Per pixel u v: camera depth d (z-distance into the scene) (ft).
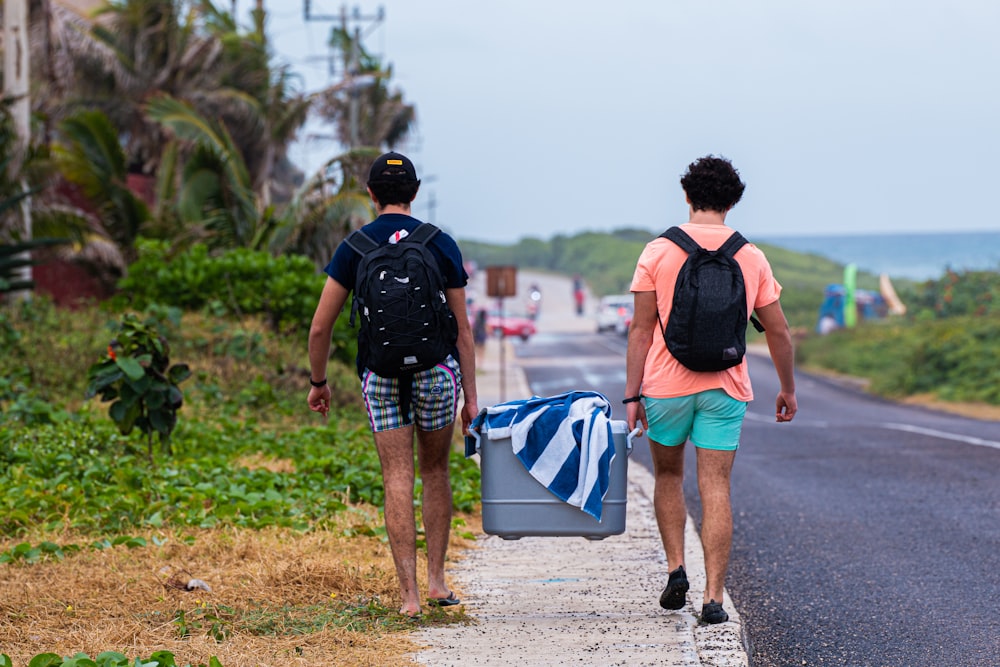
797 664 42.63
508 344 454.40
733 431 44.91
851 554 63.26
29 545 53.83
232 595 47.42
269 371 133.08
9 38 157.48
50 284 200.95
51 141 238.48
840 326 375.66
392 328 42.57
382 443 44.68
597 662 38.37
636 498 82.48
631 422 45.06
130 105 258.78
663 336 44.34
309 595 47.96
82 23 253.03
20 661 37.40
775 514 77.66
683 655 39.27
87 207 214.07
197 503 64.95
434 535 46.65
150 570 51.55
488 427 45.11
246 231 199.72
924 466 102.47
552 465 44.32
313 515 65.16
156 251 166.09
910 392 222.48
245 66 280.31
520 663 38.19
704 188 45.24
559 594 50.24
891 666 42.16
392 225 44.62
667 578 53.78
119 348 79.71
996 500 81.20
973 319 249.96
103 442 87.20
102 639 40.04
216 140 193.77
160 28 260.21
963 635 46.14
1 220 152.35
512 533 44.78
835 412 187.73
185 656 37.99
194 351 134.31
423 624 43.75
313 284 157.79
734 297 43.32
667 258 44.52
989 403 199.82
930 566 59.57
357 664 37.70
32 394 106.83
